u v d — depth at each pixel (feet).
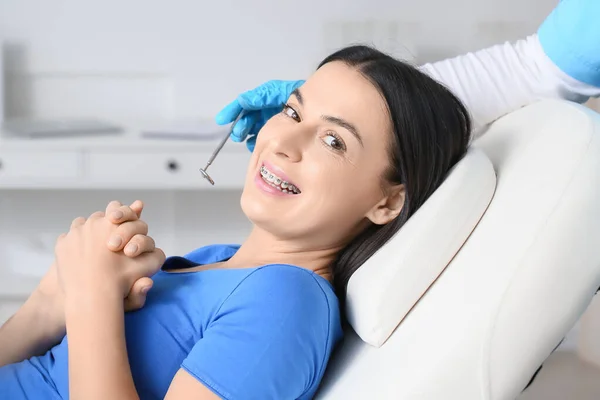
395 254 3.15
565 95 3.78
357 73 3.46
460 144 3.50
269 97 4.33
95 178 8.03
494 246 2.87
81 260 3.26
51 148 7.95
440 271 3.12
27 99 9.37
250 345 3.01
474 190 3.16
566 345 9.13
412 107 3.38
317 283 3.26
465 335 2.70
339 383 3.20
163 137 8.15
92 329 3.07
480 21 9.23
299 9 9.21
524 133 3.41
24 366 3.46
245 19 9.24
